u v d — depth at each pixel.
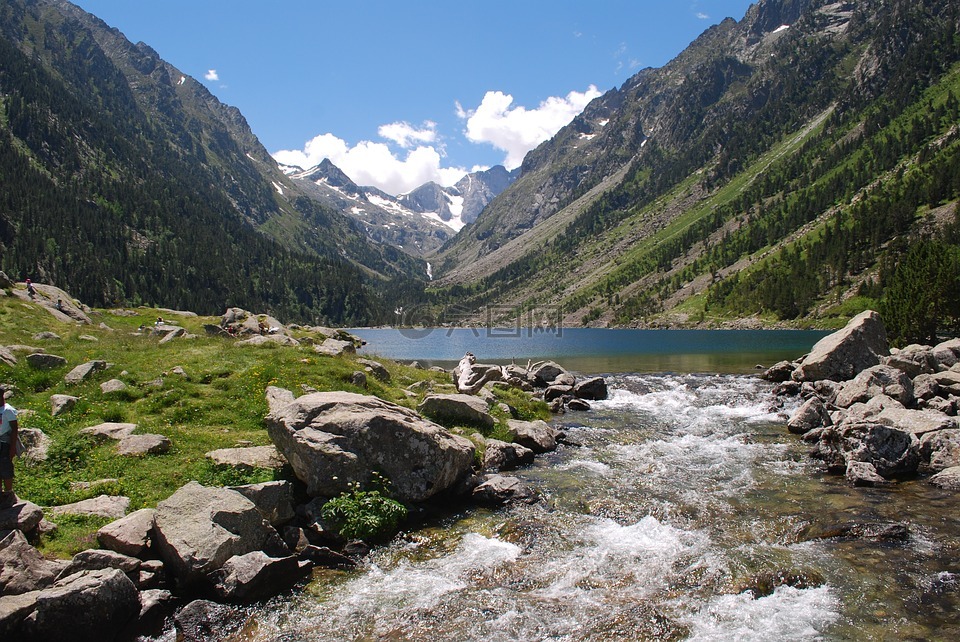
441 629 8.68
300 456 12.87
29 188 187.25
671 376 40.59
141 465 13.07
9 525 9.17
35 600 7.64
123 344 28.78
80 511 10.51
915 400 23.44
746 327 144.88
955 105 198.62
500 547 11.67
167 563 9.50
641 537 12.04
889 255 128.75
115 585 8.16
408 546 11.75
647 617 8.94
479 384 28.78
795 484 15.57
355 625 8.77
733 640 8.30
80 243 179.12
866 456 16.48
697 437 21.88
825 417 22.41
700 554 11.12
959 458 16.25
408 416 14.76
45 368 20.30
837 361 31.06
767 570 10.37
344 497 12.33
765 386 34.31
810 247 160.12
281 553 10.52
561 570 10.62
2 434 9.64
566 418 26.00
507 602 9.47
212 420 17.19
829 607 9.12
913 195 147.75
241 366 22.86
